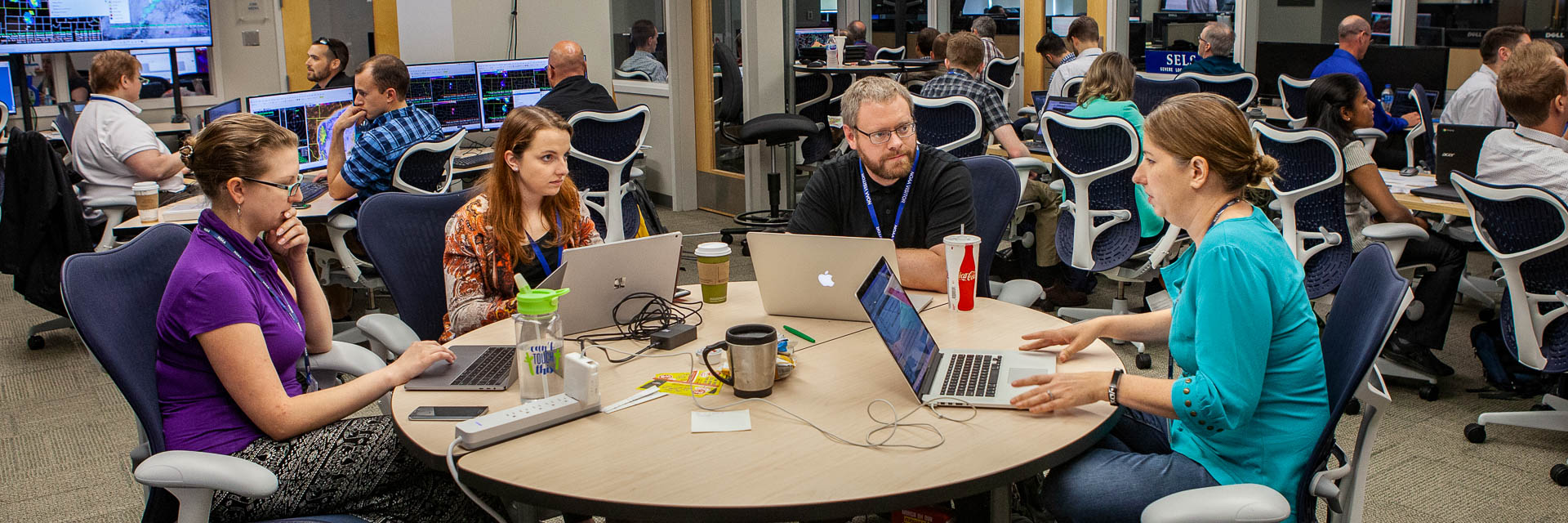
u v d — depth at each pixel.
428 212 2.63
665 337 2.02
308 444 1.80
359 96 3.90
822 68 5.86
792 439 1.55
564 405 1.63
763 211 6.40
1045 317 2.22
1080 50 5.81
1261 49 6.31
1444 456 2.92
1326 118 3.39
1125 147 3.57
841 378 1.83
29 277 3.80
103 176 4.39
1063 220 4.04
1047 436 1.55
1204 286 1.60
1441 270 3.36
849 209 2.65
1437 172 3.67
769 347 1.72
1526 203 2.63
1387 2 6.44
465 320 2.32
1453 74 6.10
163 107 6.22
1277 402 1.64
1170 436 1.82
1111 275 3.88
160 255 1.90
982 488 1.42
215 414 1.78
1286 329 1.61
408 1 6.33
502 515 1.87
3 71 5.54
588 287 2.09
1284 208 3.40
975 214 2.75
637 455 1.50
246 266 1.83
